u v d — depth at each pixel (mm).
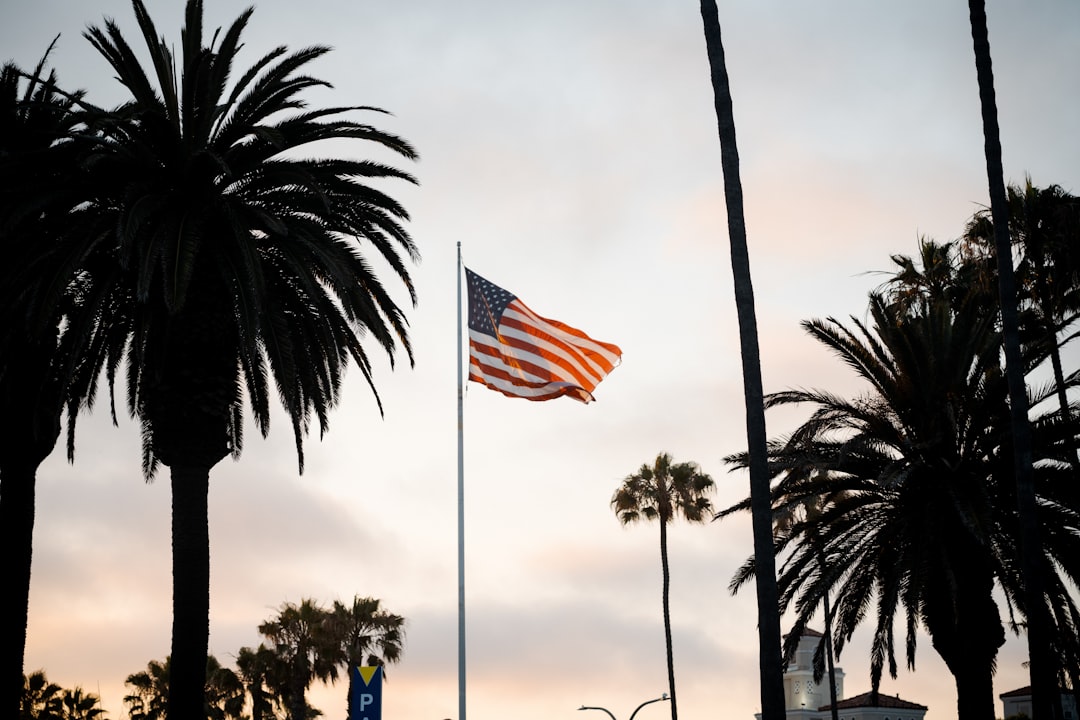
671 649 66938
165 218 27016
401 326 31594
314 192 29312
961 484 31766
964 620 31734
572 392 32625
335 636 66812
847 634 33531
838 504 33344
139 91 28781
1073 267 43812
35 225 28516
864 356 33344
